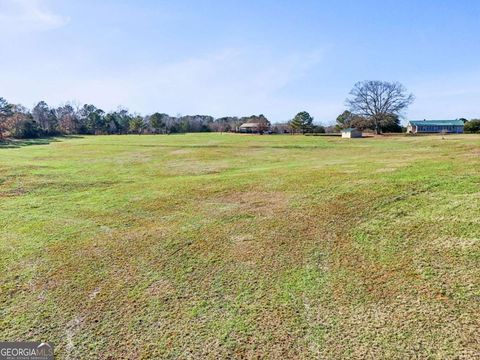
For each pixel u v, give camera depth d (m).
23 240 7.14
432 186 8.94
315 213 7.87
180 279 5.34
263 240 6.63
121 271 5.66
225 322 4.26
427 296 4.51
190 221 8.03
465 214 6.82
